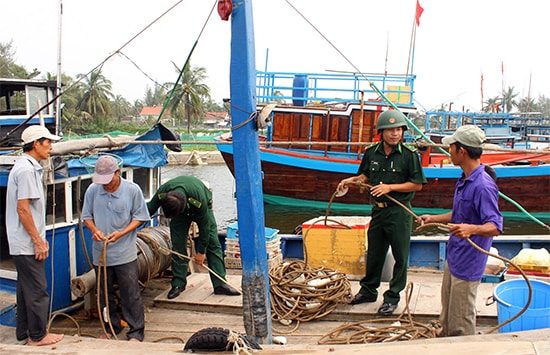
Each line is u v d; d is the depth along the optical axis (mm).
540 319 3729
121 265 4672
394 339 4273
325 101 16969
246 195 3830
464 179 3635
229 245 7469
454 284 3695
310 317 5062
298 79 16938
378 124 4848
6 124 11672
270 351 3256
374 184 5008
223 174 32312
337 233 6180
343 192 4957
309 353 3209
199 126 62438
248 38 3709
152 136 6270
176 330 5004
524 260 5738
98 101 45031
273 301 5207
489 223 3359
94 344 3930
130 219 4727
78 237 5461
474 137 3521
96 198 4676
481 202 3451
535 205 16906
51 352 3643
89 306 5301
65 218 5301
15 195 3998
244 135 3785
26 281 4070
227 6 3648
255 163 3857
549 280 5359
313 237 6254
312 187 17172
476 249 3566
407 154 4863
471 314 3705
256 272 3908
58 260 5242
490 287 5465
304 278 5457
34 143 4055
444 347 3145
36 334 4070
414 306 5078
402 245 4922
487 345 3117
